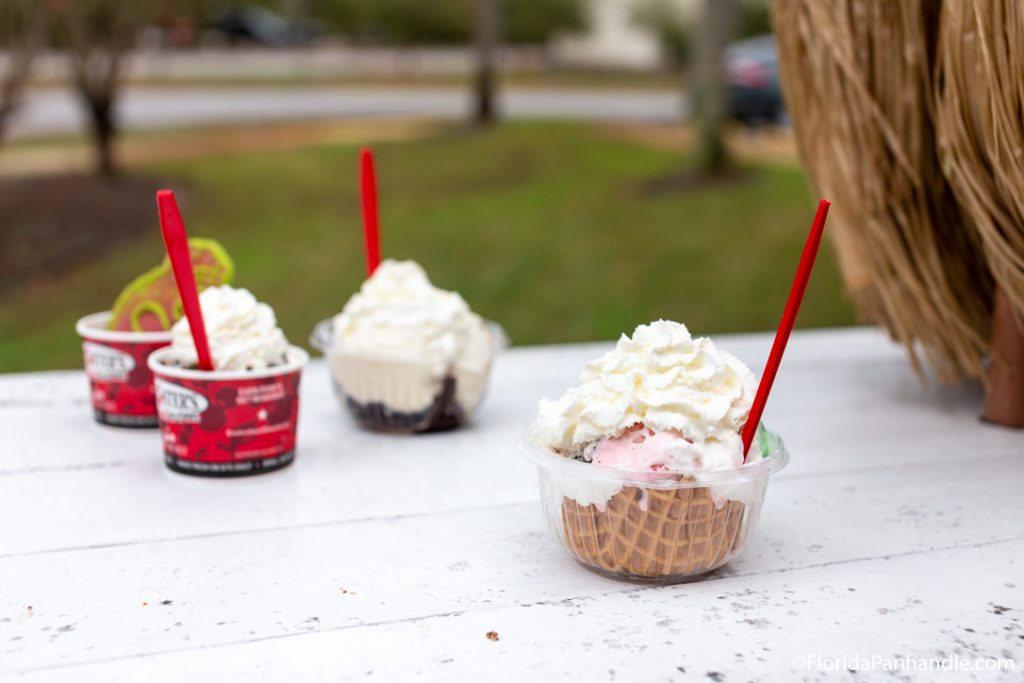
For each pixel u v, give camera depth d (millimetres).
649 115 6094
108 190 3887
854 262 970
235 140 4953
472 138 4988
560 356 1177
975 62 802
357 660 653
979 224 844
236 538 770
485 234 3625
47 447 908
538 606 699
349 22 9992
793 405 1020
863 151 907
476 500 829
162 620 684
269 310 877
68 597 705
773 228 3498
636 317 2959
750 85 5062
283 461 869
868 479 864
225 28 9008
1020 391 953
